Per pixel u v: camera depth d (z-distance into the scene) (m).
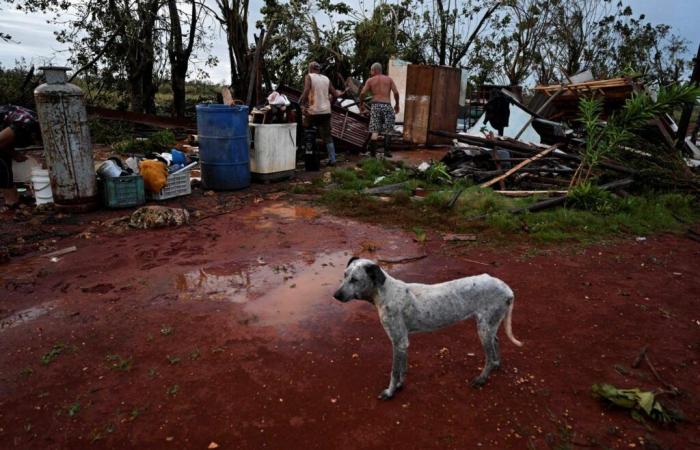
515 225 7.21
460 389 3.52
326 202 8.71
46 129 7.29
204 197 8.94
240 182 9.41
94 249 6.28
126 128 15.22
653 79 25.42
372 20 21.09
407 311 3.27
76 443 2.98
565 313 4.71
